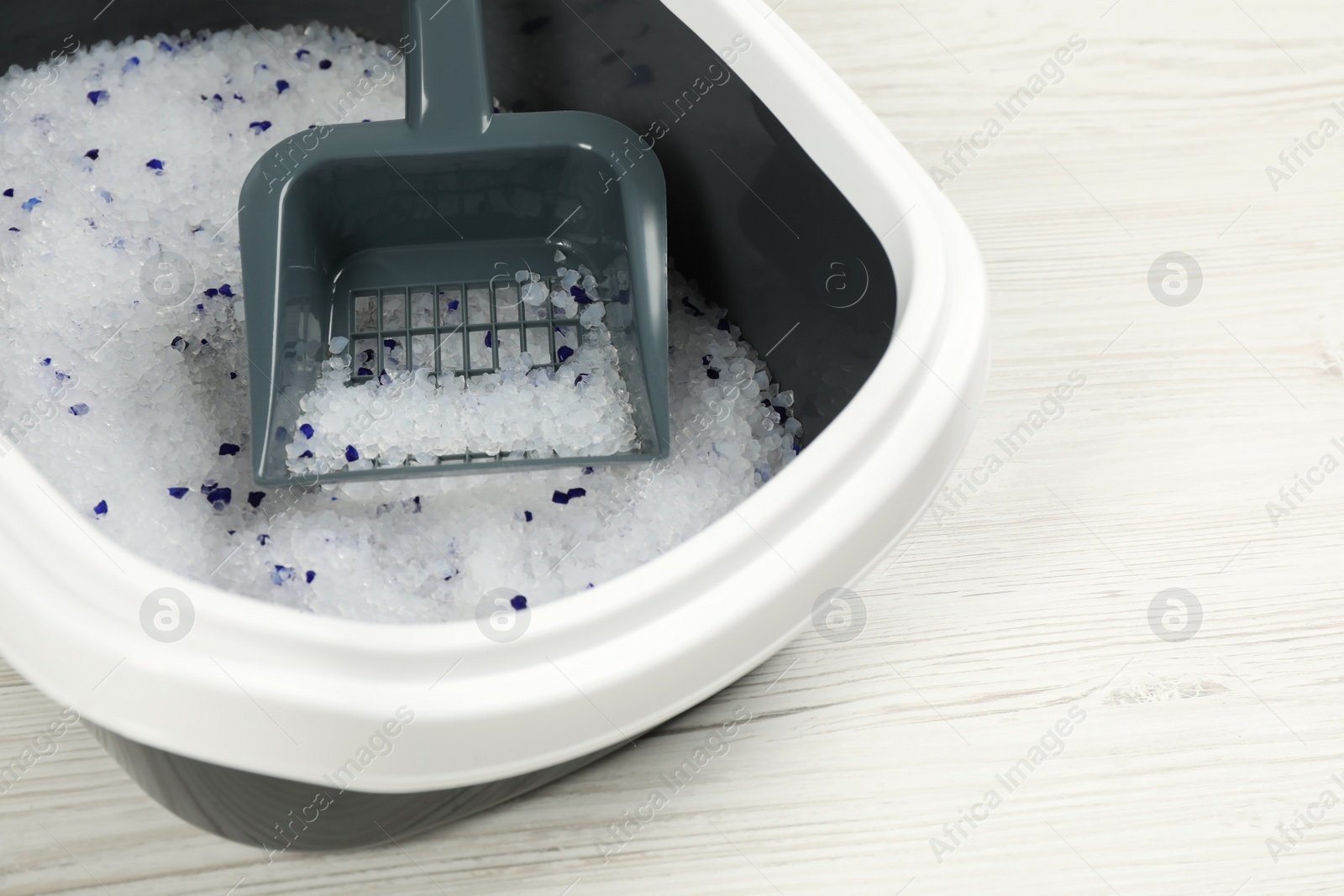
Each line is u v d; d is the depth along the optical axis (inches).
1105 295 38.7
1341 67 41.9
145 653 29.7
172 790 31.6
